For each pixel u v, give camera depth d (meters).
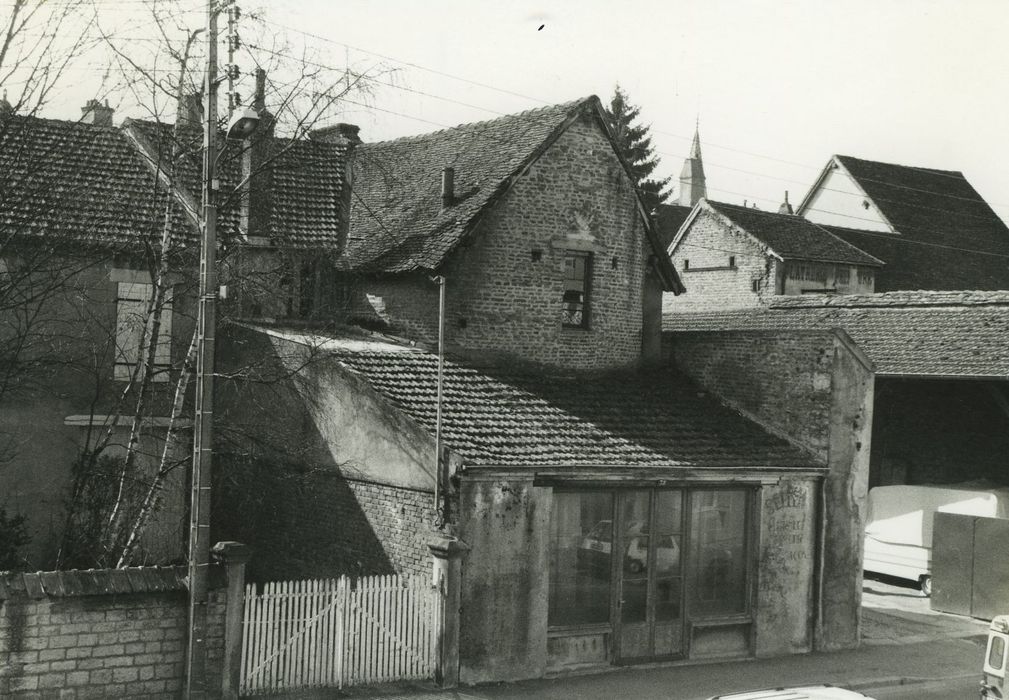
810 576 20.20
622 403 20.81
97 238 19.95
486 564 16.53
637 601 18.27
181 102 17.44
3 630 12.95
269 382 18.31
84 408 20.83
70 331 20.55
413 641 16.05
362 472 18.19
